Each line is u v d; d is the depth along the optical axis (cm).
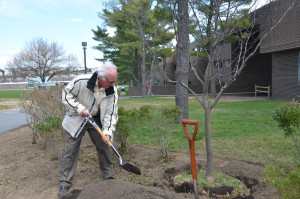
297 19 1377
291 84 1523
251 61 2492
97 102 329
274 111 373
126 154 480
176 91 780
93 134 348
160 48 1781
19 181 380
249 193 317
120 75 3391
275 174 226
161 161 443
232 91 2517
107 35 2995
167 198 272
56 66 3231
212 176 346
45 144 541
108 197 260
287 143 522
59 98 597
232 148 508
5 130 820
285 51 1550
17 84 6481
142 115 475
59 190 328
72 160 340
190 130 675
